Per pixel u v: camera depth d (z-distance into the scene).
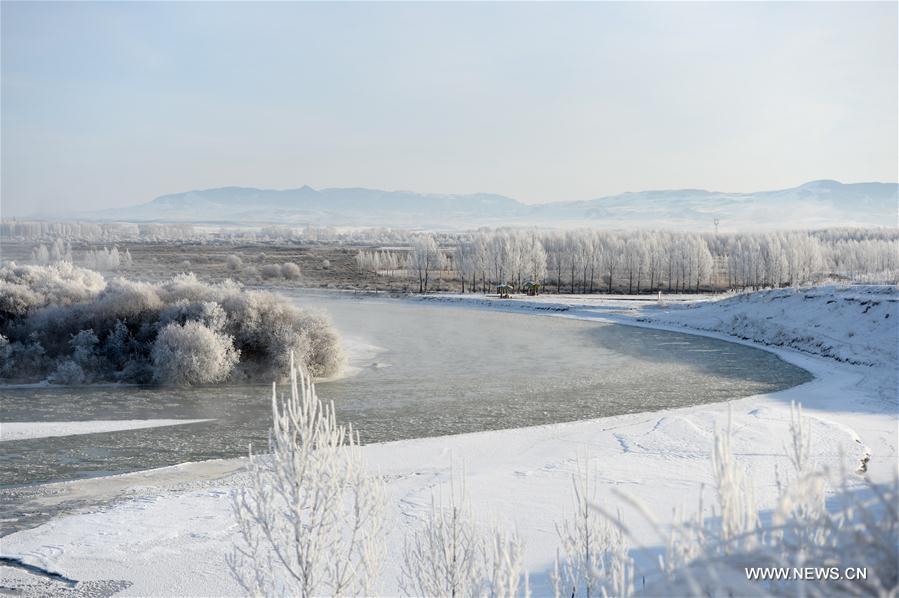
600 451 23.67
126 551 15.00
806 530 3.25
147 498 18.84
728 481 4.05
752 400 33.94
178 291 44.38
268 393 35.59
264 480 7.75
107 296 43.09
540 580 11.90
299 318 41.81
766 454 21.39
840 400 33.69
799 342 53.03
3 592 13.17
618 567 6.34
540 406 32.84
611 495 17.86
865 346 47.53
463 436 26.66
